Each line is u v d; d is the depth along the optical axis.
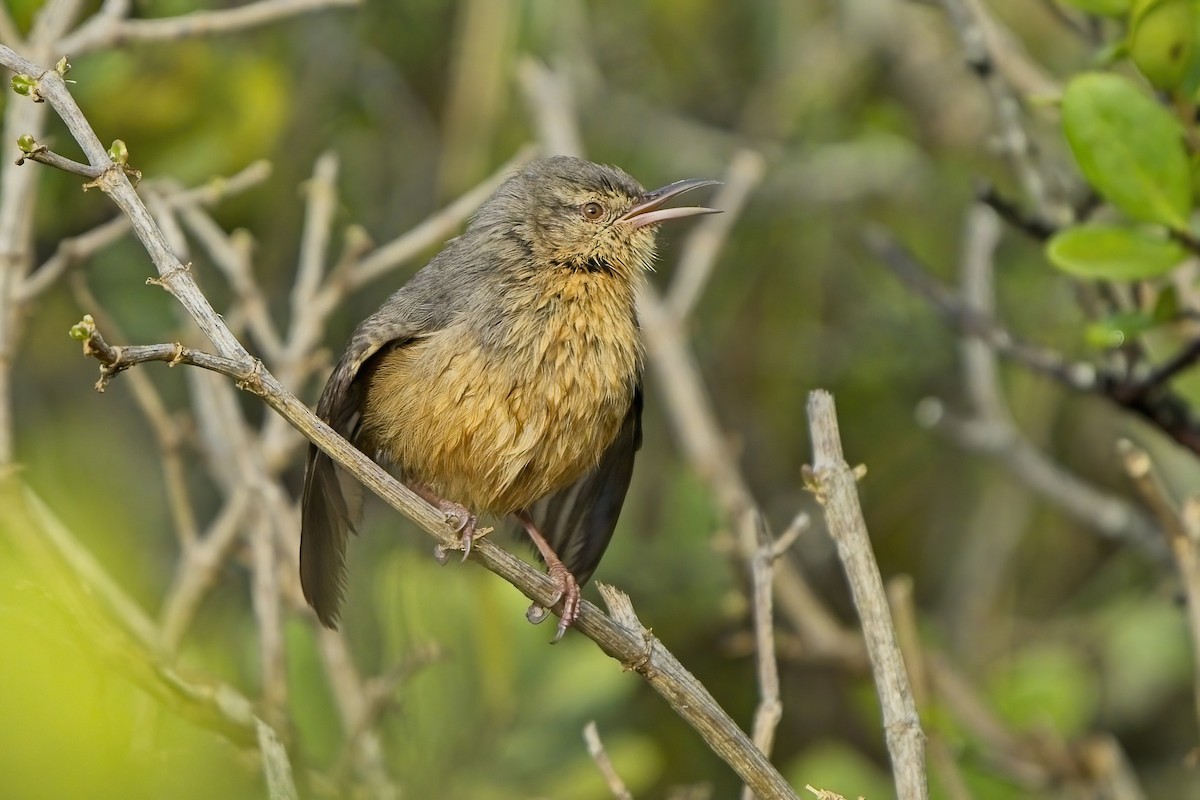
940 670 11.89
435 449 9.23
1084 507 12.24
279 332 14.15
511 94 15.77
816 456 7.59
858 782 12.29
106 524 10.80
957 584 15.03
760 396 16.12
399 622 11.12
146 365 13.77
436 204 14.73
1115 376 10.20
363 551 11.95
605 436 9.57
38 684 5.46
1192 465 14.55
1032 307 15.61
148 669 7.96
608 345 9.55
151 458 13.80
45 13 10.00
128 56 11.95
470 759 11.52
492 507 9.57
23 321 9.91
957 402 15.79
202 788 7.17
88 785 5.38
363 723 9.41
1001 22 15.12
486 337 9.21
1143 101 8.92
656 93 16.64
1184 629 13.66
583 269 9.73
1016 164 11.21
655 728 13.99
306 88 14.52
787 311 16.23
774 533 15.59
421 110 15.38
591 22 16.58
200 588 10.13
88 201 12.62
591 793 11.67
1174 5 8.95
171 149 12.45
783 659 13.31
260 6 10.04
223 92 12.52
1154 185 8.94
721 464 12.66
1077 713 12.70
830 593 15.59
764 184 15.83
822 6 16.50
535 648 12.36
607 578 14.05
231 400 10.23
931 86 16.23
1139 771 14.01
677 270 16.08
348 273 10.84
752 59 16.70
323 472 9.39
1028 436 15.33
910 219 16.19
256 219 14.09
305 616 10.30
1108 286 10.58
